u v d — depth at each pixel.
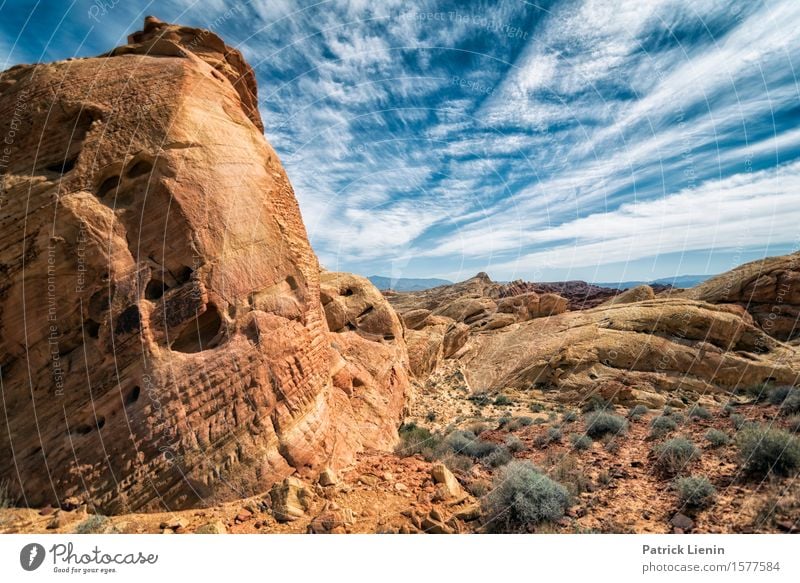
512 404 19.67
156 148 7.52
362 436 10.40
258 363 7.50
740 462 7.03
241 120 9.54
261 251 8.45
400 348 19.23
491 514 6.09
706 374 19.05
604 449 9.78
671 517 5.91
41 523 5.56
